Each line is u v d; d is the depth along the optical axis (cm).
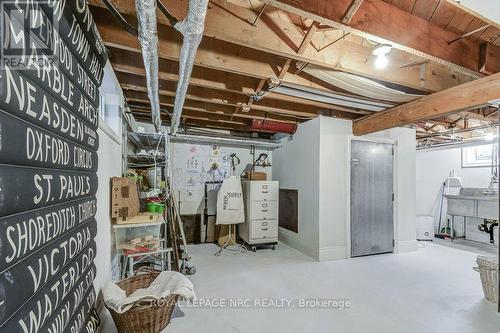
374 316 229
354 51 224
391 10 179
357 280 309
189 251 428
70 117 122
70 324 121
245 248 449
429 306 247
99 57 162
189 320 219
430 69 262
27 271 86
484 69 221
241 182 483
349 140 411
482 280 265
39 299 94
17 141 82
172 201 361
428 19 193
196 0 113
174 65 251
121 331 177
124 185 244
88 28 136
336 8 158
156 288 211
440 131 477
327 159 399
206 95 316
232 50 232
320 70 238
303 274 328
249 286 289
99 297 196
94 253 162
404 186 445
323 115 399
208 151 513
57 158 109
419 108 298
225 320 220
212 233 493
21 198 84
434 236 562
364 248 415
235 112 386
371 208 423
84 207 145
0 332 74
